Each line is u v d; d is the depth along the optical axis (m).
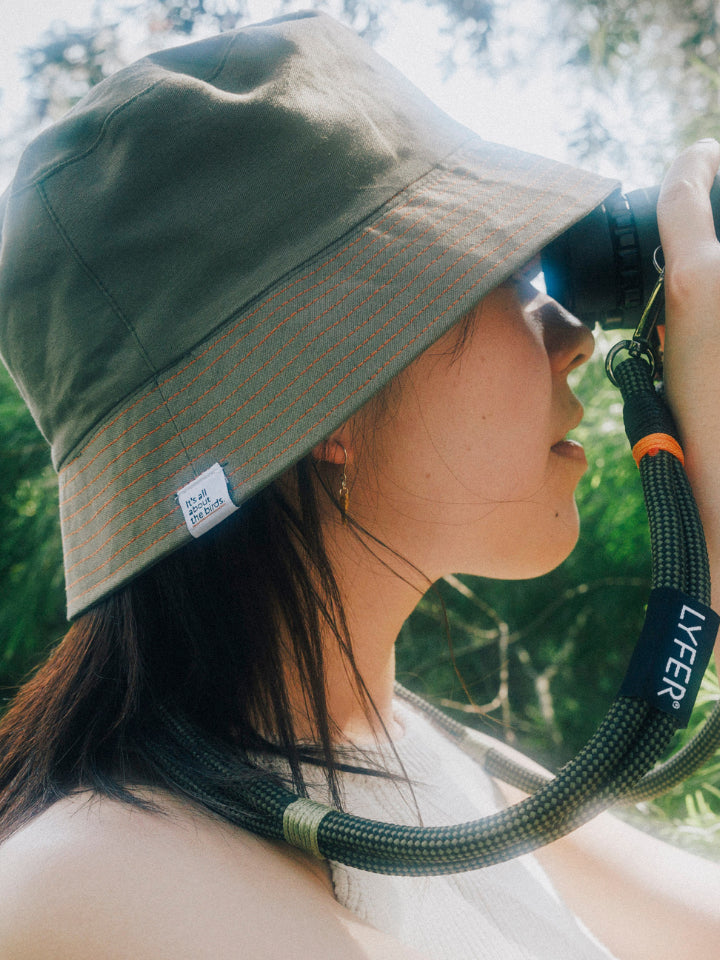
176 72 0.74
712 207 0.75
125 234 0.69
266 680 0.75
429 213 0.68
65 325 0.70
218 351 0.66
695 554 0.63
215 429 0.65
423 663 2.19
